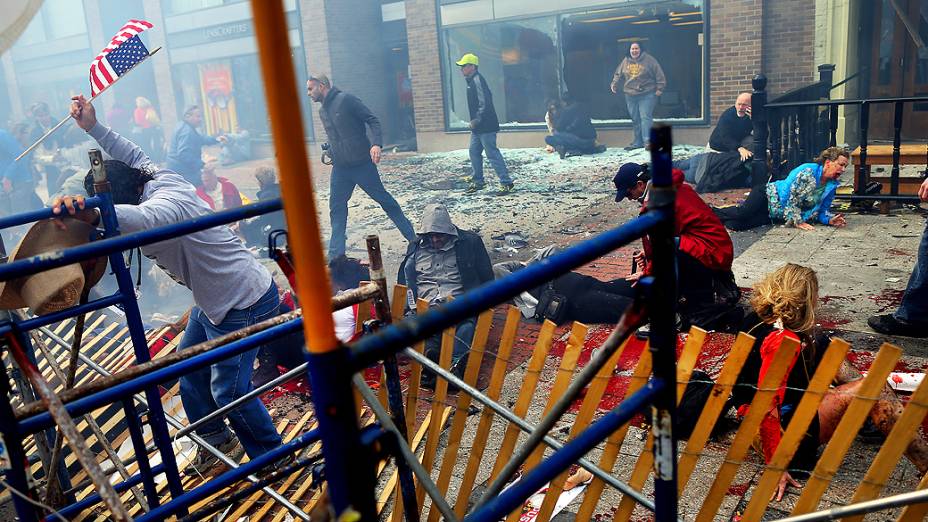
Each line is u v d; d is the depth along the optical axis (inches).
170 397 189.9
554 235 341.4
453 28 670.5
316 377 39.5
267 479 102.9
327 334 39.0
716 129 401.1
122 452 169.3
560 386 102.7
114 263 108.8
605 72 609.3
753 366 142.1
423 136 709.3
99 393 79.8
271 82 35.9
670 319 60.5
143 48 135.9
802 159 400.8
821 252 265.7
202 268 139.3
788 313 127.0
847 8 480.7
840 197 318.3
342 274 250.1
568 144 573.6
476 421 169.2
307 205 37.4
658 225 57.6
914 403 75.5
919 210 314.0
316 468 106.7
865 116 314.2
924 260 183.9
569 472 142.8
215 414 117.3
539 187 461.4
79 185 263.6
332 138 321.7
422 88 698.2
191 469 162.2
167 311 291.0
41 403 73.9
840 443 80.9
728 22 537.3
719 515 127.3
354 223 415.8
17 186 484.7
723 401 90.5
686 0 557.6
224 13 821.9
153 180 139.5
